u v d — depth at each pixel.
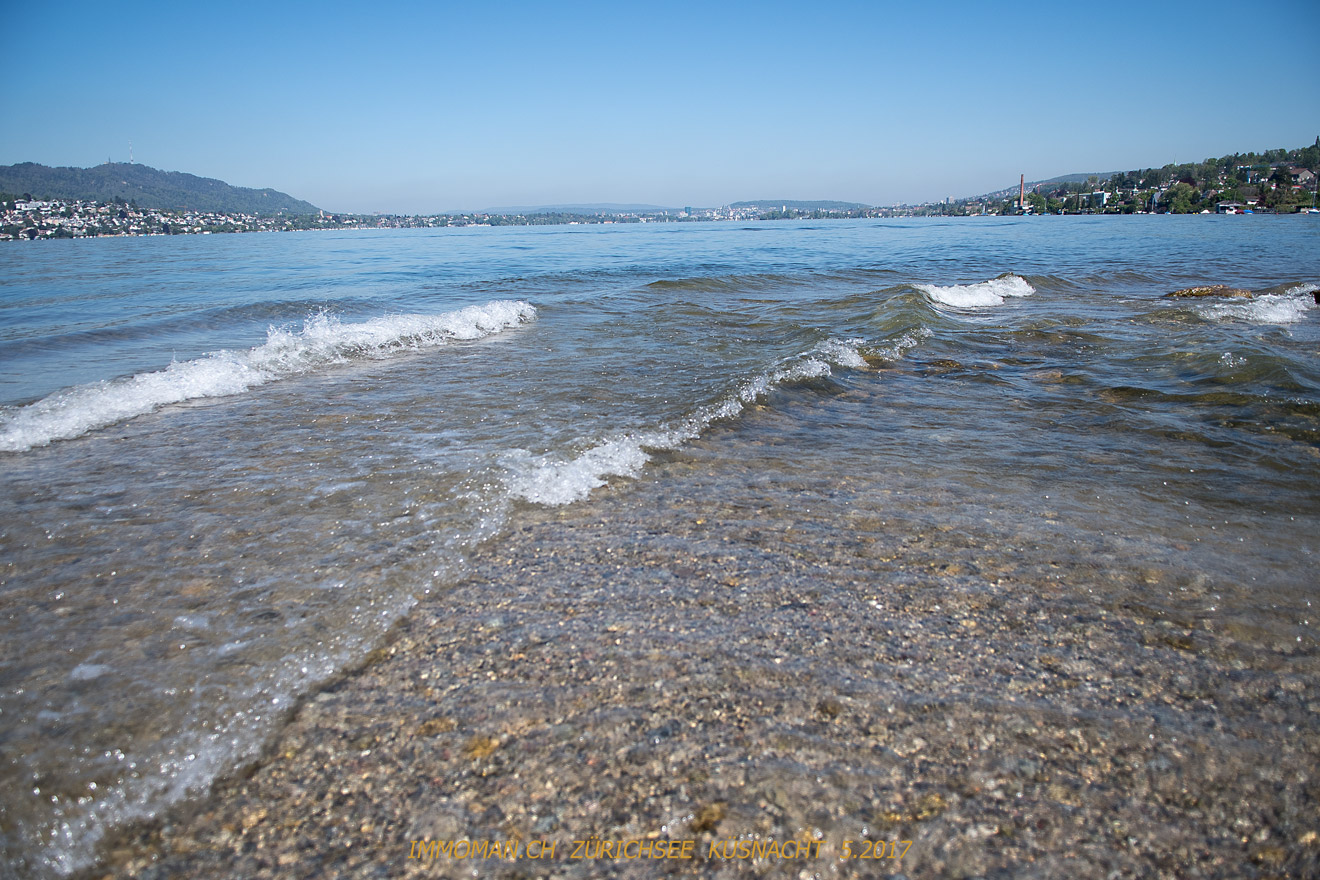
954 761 1.89
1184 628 2.49
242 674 2.20
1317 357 6.75
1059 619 2.55
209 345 7.61
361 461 4.03
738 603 2.64
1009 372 6.49
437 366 6.58
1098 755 1.91
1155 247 24.83
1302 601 2.66
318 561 2.90
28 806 1.71
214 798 1.76
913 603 2.65
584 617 2.54
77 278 15.39
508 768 1.85
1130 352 7.08
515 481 3.74
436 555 2.97
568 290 12.77
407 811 1.72
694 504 3.54
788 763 1.87
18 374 6.04
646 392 5.63
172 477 3.78
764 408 5.23
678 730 1.98
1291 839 1.68
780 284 14.05
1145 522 3.34
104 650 2.30
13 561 2.86
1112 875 1.58
